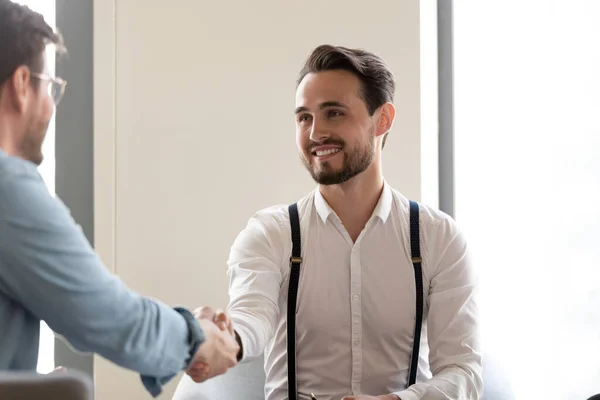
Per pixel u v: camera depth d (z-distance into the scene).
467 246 2.20
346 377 2.14
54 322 1.30
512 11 3.10
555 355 3.09
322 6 2.88
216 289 2.90
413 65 2.87
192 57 2.89
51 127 2.98
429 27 2.99
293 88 2.89
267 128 2.89
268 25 2.88
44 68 1.37
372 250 2.15
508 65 3.11
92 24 2.95
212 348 1.62
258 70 2.89
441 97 3.12
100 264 1.35
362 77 2.10
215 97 2.89
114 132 2.89
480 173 3.12
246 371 2.36
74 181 2.99
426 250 2.16
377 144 2.19
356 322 2.13
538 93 3.08
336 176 2.09
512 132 3.10
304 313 2.15
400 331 2.14
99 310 1.31
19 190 1.25
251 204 2.90
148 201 2.90
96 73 2.88
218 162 2.90
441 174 3.13
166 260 2.90
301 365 2.16
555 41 3.06
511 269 3.11
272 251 2.15
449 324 2.11
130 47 2.88
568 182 3.06
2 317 1.28
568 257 3.08
